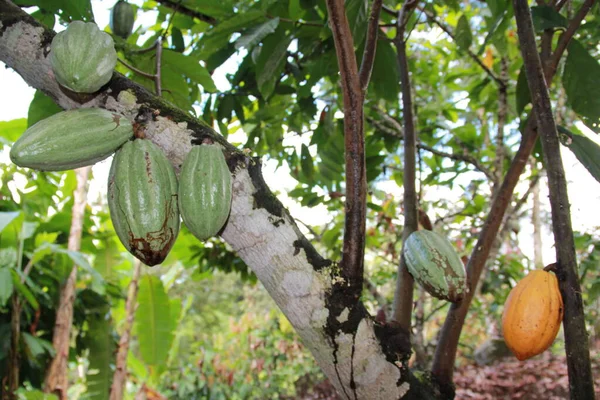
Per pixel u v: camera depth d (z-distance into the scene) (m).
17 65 0.76
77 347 2.38
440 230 2.51
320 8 1.39
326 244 2.18
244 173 0.72
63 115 0.70
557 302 0.74
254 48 1.49
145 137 0.73
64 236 2.34
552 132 0.78
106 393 2.30
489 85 2.36
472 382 3.32
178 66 1.31
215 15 1.46
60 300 2.10
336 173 1.99
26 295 1.86
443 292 0.83
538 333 0.73
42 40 0.74
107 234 2.47
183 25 1.68
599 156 0.86
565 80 1.10
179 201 0.69
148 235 0.66
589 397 0.68
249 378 4.05
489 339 3.87
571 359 0.70
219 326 6.87
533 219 3.06
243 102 1.84
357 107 0.75
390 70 1.42
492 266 2.48
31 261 1.91
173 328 2.73
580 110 1.10
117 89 0.75
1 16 0.75
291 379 4.10
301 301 0.71
